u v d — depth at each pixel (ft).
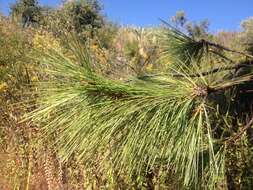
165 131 7.23
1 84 20.10
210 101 8.90
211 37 13.65
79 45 7.82
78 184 15.35
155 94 7.28
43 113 7.77
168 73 7.80
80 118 7.46
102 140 7.44
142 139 7.32
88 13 47.21
